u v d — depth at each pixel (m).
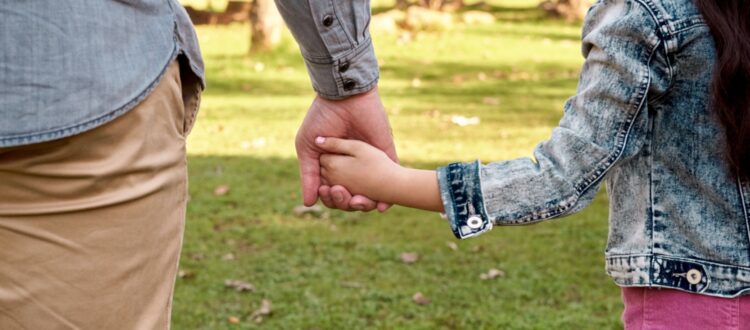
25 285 1.52
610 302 4.31
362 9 1.92
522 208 1.66
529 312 4.18
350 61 1.93
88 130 1.49
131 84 1.52
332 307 4.21
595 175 1.62
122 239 1.56
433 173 1.77
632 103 1.59
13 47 1.45
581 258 4.93
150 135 1.57
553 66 12.81
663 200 1.65
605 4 1.70
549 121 8.80
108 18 1.51
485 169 1.70
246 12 18.09
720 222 1.62
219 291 4.41
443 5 20.05
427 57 13.63
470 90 10.77
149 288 1.61
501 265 4.80
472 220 1.67
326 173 1.95
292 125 8.63
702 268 1.62
